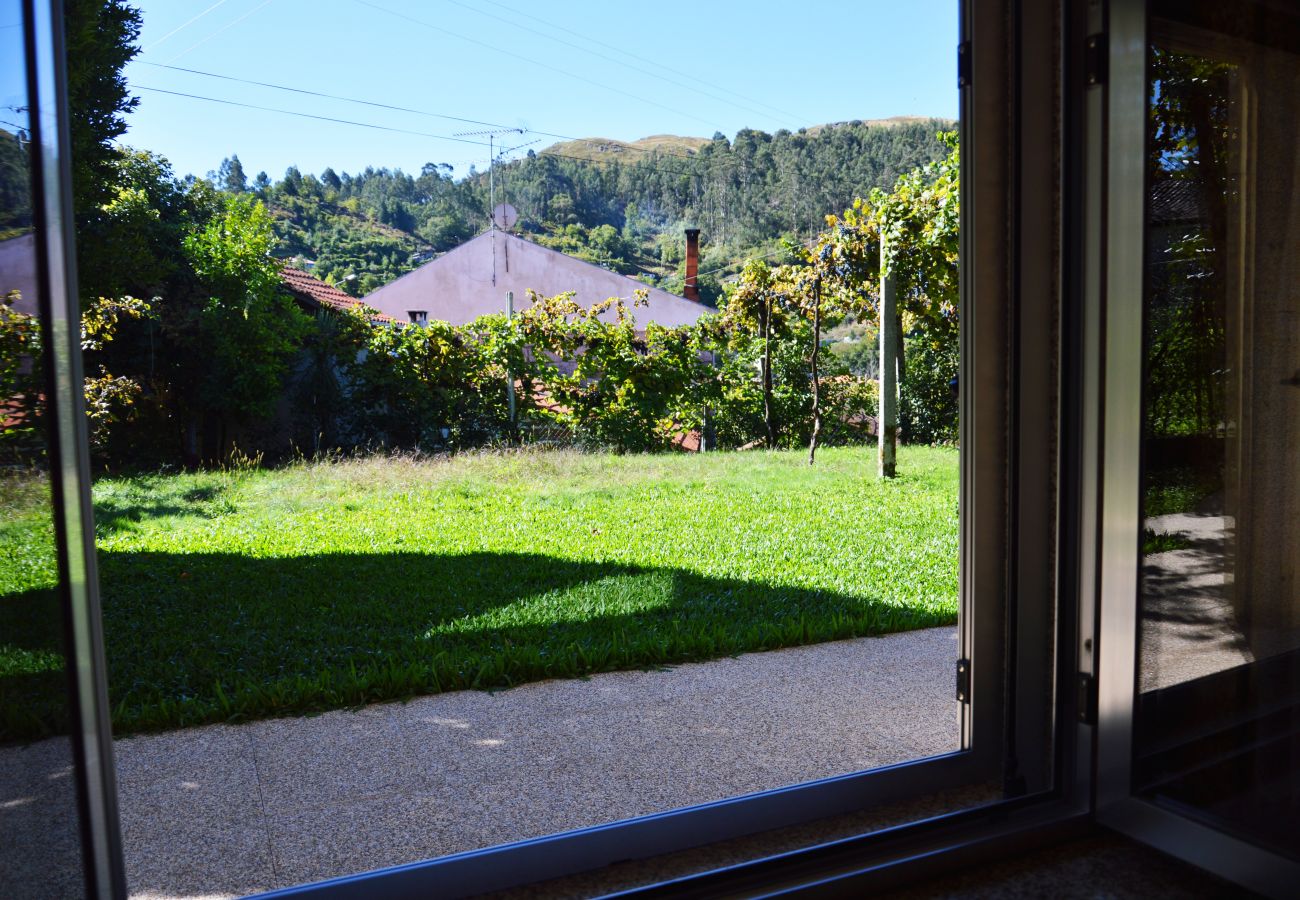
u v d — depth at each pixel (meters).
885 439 9.66
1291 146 2.40
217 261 12.13
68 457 1.46
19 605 1.39
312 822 2.47
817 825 2.43
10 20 1.38
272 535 6.82
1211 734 2.31
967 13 2.48
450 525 7.20
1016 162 2.44
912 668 3.79
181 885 2.15
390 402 13.08
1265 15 2.39
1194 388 2.35
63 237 1.47
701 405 14.42
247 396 12.21
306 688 3.41
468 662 3.70
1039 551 2.55
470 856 2.06
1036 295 2.49
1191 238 2.33
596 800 2.59
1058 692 2.51
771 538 6.50
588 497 8.54
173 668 3.73
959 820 2.36
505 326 13.54
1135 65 2.27
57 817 1.43
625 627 4.30
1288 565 2.41
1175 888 2.19
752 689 3.53
